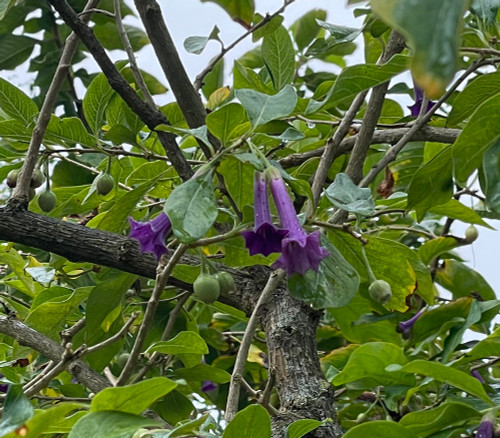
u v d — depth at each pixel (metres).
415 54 0.39
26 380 1.05
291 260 0.73
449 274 1.15
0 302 1.11
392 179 1.17
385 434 0.69
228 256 0.82
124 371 0.81
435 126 1.01
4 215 0.84
